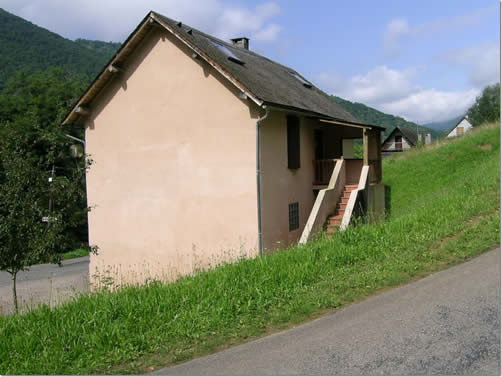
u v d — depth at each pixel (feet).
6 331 21.03
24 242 29.17
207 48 45.83
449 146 75.10
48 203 30.83
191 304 22.24
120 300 23.02
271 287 23.93
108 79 46.85
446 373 14.53
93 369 17.42
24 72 113.60
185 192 44.06
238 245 41.50
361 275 24.97
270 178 42.63
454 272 23.94
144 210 46.26
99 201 48.60
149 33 44.83
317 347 17.25
